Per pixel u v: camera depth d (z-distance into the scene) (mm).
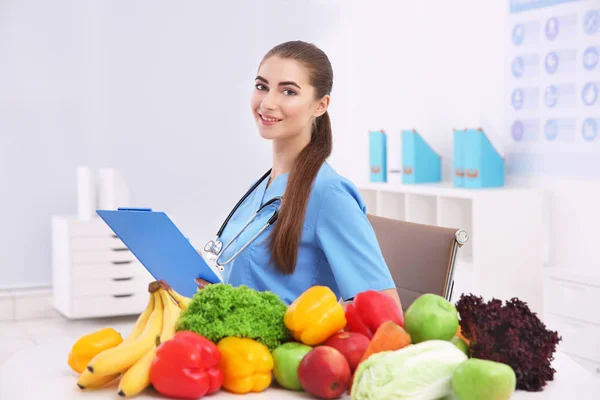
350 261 1855
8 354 4645
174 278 1749
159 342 1328
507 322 1272
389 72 5734
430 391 1158
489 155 4590
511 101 4637
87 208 5316
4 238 5605
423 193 4680
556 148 4344
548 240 4430
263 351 1297
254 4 6074
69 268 5242
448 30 5109
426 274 2117
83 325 5395
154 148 5914
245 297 1334
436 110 5250
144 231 1615
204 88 6000
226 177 6109
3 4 5500
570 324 3889
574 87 4203
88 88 5734
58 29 5641
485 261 4301
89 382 1310
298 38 6180
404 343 1235
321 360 1231
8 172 5590
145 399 1266
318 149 1979
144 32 5828
